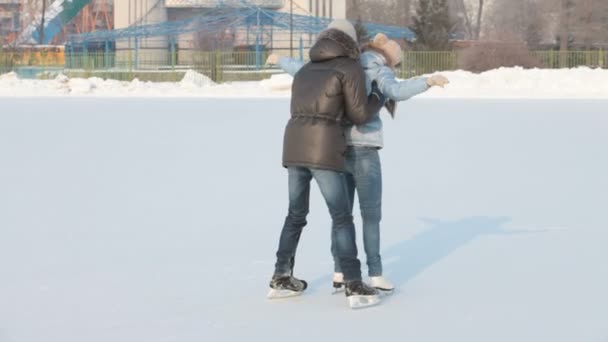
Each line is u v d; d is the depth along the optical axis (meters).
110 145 18.52
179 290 7.23
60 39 83.12
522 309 6.58
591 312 6.47
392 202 11.50
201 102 34.25
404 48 70.81
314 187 12.73
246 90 42.81
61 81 43.34
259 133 20.97
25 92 41.56
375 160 6.91
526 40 82.62
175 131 21.56
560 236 9.21
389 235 9.45
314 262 8.21
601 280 7.39
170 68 61.22
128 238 9.36
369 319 6.39
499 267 7.91
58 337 6.01
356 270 6.74
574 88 40.97
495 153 16.70
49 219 10.50
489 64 57.41
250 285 7.38
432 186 12.78
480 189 12.46
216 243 9.06
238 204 11.38
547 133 20.38
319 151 6.57
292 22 62.97
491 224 9.96
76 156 16.70
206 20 63.03
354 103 6.53
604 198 11.59
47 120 24.91
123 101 35.00
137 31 63.50
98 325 6.28
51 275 7.78
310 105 6.61
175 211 10.95
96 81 44.16
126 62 65.75
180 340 5.92
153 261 8.29
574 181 13.14
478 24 100.00
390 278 7.61
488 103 31.95
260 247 8.85
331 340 5.89
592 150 17.02
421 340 5.87
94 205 11.45
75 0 78.94
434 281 7.46
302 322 6.32
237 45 68.62
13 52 63.38
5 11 97.06
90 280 7.59
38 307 6.76
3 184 13.25
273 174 14.14
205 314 6.53
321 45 6.66
